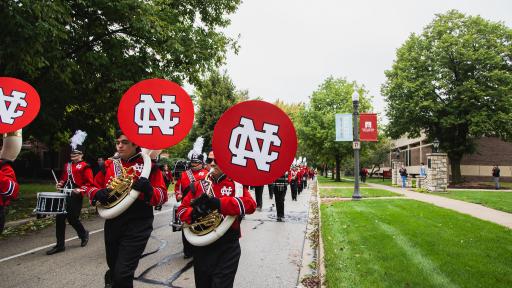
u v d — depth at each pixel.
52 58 10.72
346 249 6.83
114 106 15.15
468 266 5.64
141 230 3.71
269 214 13.16
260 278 5.75
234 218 3.19
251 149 3.15
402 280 5.01
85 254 6.98
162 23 13.20
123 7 11.84
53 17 9.77
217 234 3.15
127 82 12.92
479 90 33.16
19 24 9.13
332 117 42.03
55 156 31.61
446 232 8.33
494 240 7.45
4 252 7.15
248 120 3.15
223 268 3.21
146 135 3.61
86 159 17.98
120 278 3.48
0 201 4.72
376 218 10.53
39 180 29.95
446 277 5.13
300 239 8.70
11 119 4.69
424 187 25.81
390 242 7.29
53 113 14.44
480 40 34.97
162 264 6.38
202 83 16.55
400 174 30.44
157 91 3.61
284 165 3.12
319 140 43.12
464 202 15.76
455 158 36.72
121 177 3.69
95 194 3.63
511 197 18.00
